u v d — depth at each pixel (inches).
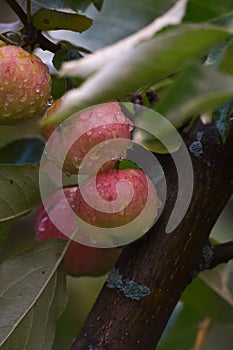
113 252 43.9
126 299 39.6
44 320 40.1
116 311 39.6
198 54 30.5
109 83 30.4
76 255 43.7
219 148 39.9
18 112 37.8
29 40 39.4
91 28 43.3
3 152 48.7
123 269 39.8
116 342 39.3
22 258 40.1
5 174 38.6
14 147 48.8
